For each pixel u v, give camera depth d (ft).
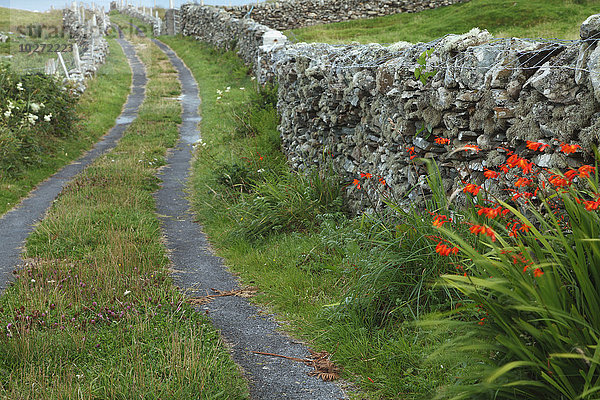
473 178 15.85
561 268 9.36
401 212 15.96
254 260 21.90
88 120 60.59
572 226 9.38
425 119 17.72
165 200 33.94
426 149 18.06
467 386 9.45
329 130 28.40
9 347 13.44
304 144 31.27
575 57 12.45
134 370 12.44
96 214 28.07
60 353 13.34
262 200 25.88
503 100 14.12
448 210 14.78
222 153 43.09
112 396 11.35
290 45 52.08
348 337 14.24
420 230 14.99
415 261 14.76
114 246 22.43
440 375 11.71
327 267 18.86
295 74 35.27
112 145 52.60
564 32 46.29
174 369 12.51
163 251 23.50
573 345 8.67
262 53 62.64
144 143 51.67
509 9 61.31
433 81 17.29
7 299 17.22
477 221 12.94
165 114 64.49
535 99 13.21
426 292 14.12
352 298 15.42
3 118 42.60
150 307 16.39
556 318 8.73
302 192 25.41
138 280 18.48
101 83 81.61
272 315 16.97
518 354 9.03
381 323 14.66
